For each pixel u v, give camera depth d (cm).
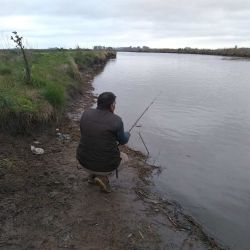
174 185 306
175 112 609
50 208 241
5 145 325
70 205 247
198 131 488
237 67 1872
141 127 496
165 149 404
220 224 252
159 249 211
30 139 353
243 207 279
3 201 242
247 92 877
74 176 290
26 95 405
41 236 212
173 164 356
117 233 221
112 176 304
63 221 228
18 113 359
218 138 457
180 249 214
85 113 254
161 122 531
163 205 266
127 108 630
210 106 673
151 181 308
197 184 313
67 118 459
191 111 622
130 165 334
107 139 248
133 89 883
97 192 268
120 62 2270
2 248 198
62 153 337
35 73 541
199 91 884
